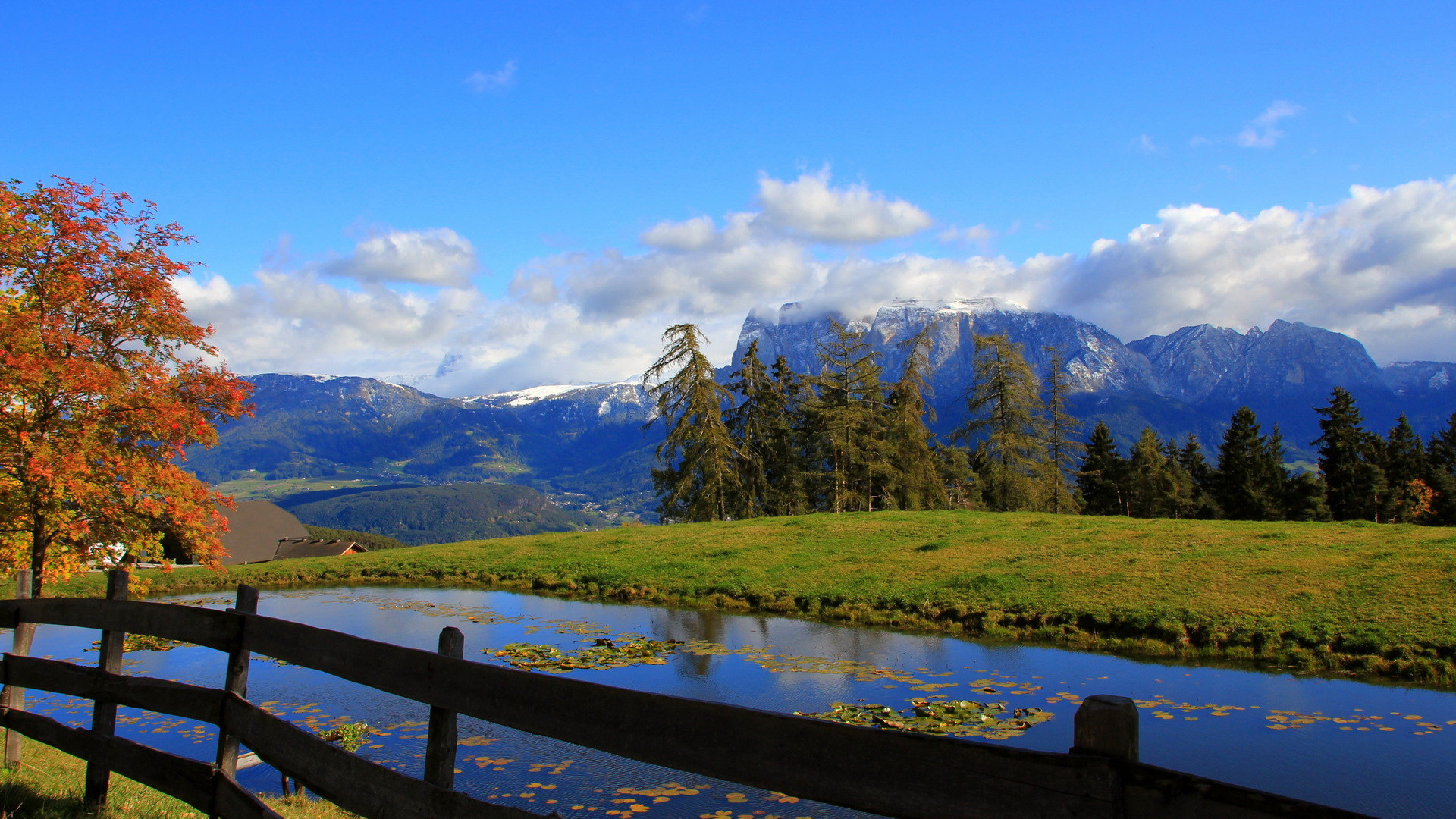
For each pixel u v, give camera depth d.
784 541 31.39
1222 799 1.88
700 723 2.85
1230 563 20.50
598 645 17.52
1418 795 8.73
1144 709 12.09
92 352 13.93
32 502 13.37
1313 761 9.85
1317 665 14.46
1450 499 64.50
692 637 18.52
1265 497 65.94
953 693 13.09
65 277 13.42
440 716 3.68
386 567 33.44
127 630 5.64
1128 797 2.02
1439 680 13.23
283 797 8.02
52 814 5.53
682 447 46.84
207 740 11.11
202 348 15.06
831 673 14.55
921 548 27.45
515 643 18.09
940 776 2.33
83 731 5.91
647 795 8.87
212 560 15.39
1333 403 67.75
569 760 10.01
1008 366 46.38
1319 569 18.95
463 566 32.41
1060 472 49.25
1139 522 29.14
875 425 48.81
